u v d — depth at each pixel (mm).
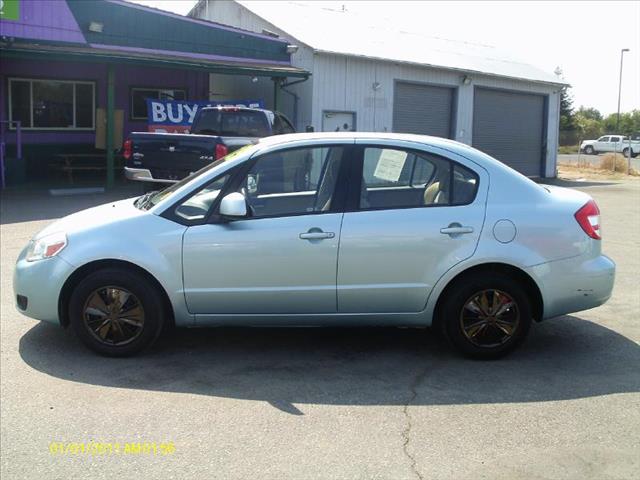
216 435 3920
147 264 4906
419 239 4926
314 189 5051
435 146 5121
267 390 4574
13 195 15203
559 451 3746
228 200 4809
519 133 26609
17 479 3441
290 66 19984
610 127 74375
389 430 3994
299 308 5008
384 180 5062
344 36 22234
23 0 15953
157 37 18297
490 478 3467
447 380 4766
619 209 16016
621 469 3551
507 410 4281
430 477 3479
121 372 4859
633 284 7723
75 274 5031
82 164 19641
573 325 6078
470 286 5008
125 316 5059
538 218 4996
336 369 4969
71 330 5742
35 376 4766
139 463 3602
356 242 4914
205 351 5316
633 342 5609
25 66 18594
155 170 12227
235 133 14391
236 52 19594
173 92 21438
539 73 27344
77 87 19609
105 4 17312
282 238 4902
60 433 3938
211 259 4914
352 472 3518
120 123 17875
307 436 3914
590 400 4441
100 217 5176
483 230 4949
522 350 5395
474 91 24297
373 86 21078
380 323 5109
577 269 5039
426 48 24719
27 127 18875
